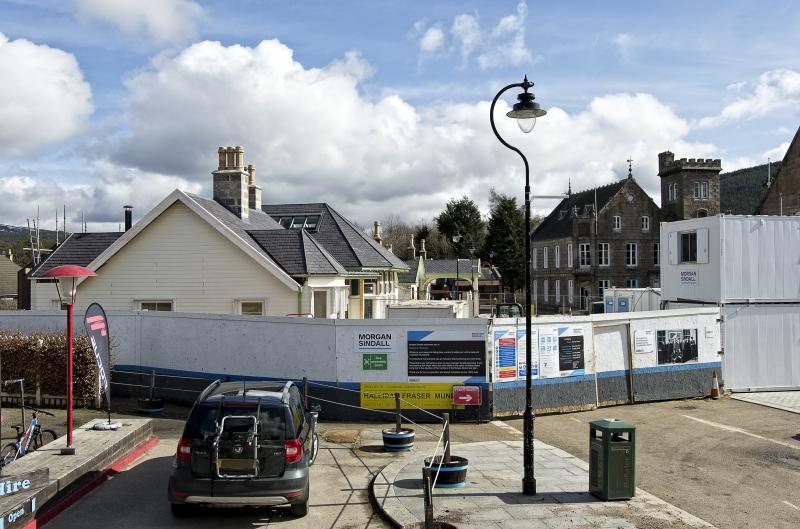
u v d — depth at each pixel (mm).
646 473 12375
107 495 10492
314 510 10070
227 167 27812
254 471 8953
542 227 80750
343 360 16812
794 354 21781
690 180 68938
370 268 30719
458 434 15375
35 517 9016
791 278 21922
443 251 92688
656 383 19703
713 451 14078
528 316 10766
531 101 10859
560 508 9930
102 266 24281
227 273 23781
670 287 24438
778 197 42719
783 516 10008
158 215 23891
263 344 17500
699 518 9766
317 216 34531
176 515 9516
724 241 21562
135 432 12922
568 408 17938
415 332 16688
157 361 18812
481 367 16625
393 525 9398
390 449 13609
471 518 9469
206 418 9109
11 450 11352
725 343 21203
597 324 18672
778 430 16156
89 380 17062
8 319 19797
